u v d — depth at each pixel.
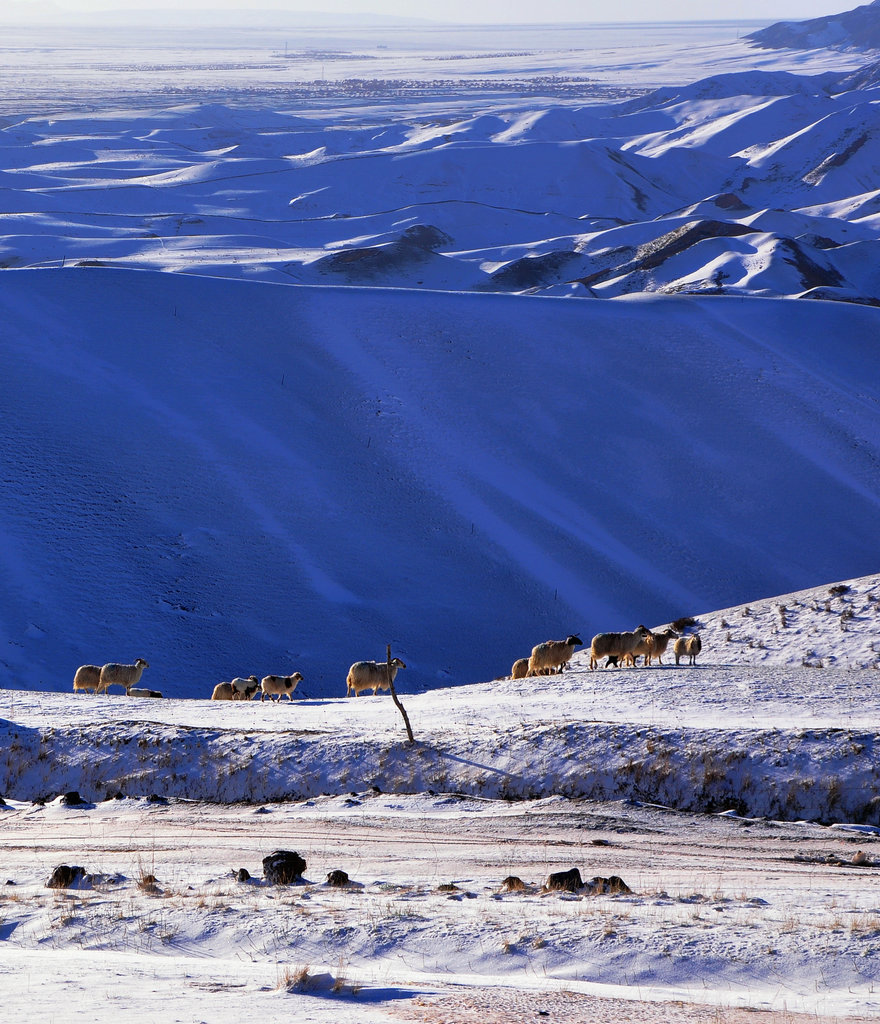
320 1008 28.30
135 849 63.16
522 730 87.12
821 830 66.38
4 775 91.88
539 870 54.38
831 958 35.53
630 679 111.69
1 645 194.12
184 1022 25.80
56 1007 27.05
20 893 50.50
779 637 145.00
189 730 95.12
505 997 30.86
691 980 34.94
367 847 61.69
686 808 75.31
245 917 42.31
